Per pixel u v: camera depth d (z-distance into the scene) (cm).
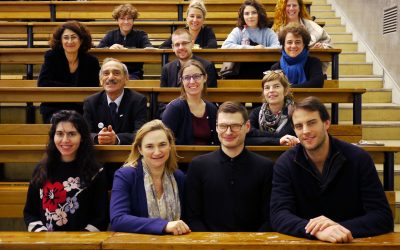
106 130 271
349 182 200
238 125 222
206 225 224
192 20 439
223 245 160
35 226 229
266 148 257
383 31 541
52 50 363
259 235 179
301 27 368
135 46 466
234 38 441
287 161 209
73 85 364
